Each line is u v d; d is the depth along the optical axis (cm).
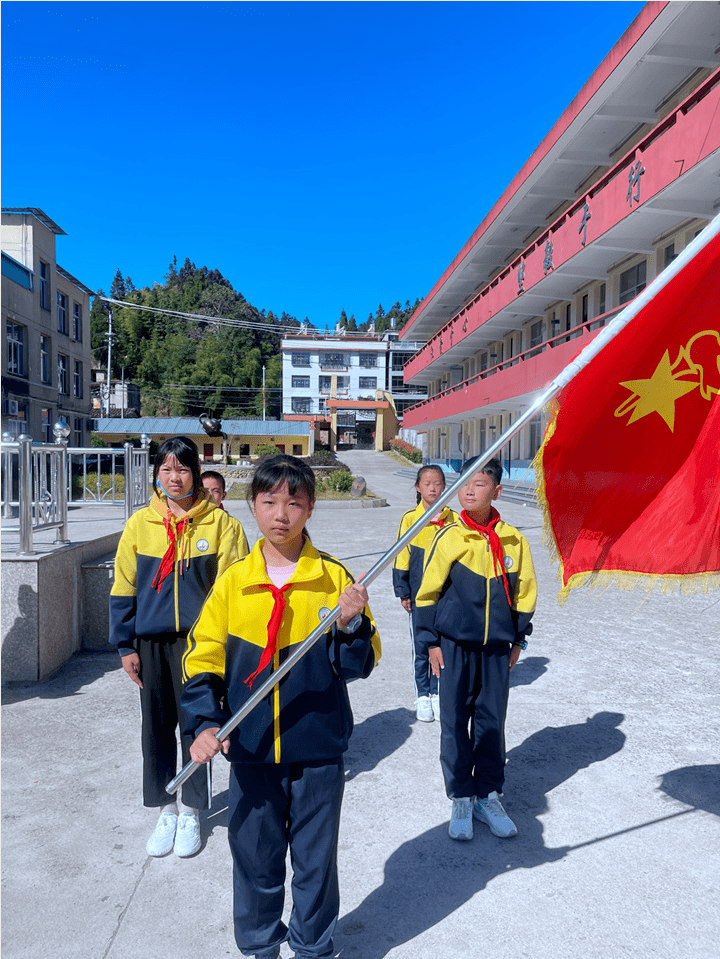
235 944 217
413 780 328
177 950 214
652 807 299
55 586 476
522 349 2306
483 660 282
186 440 286
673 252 1341
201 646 196
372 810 300
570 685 454
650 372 223
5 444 560
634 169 1210
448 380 3538
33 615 449
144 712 276
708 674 477
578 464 223
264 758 187
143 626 272
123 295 10925
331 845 194
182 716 280
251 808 192
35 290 2581
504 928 223
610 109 1461
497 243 2327
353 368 6275
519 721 394
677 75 1334
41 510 502
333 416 5931
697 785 319
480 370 2873
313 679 191
